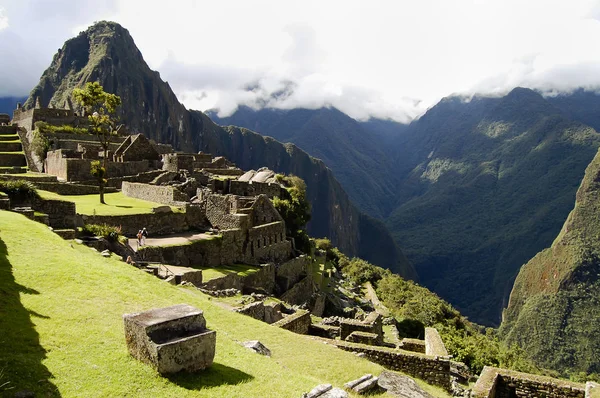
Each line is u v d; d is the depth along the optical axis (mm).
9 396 7480
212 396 8578
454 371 21172
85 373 8672
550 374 66188
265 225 43844
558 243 177500
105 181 51625
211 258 35500
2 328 9891
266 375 10086
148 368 8992
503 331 168625
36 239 18391
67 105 187375
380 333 24266
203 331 9828
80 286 13930
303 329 21781
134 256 27391
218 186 55000
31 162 67312
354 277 84125
